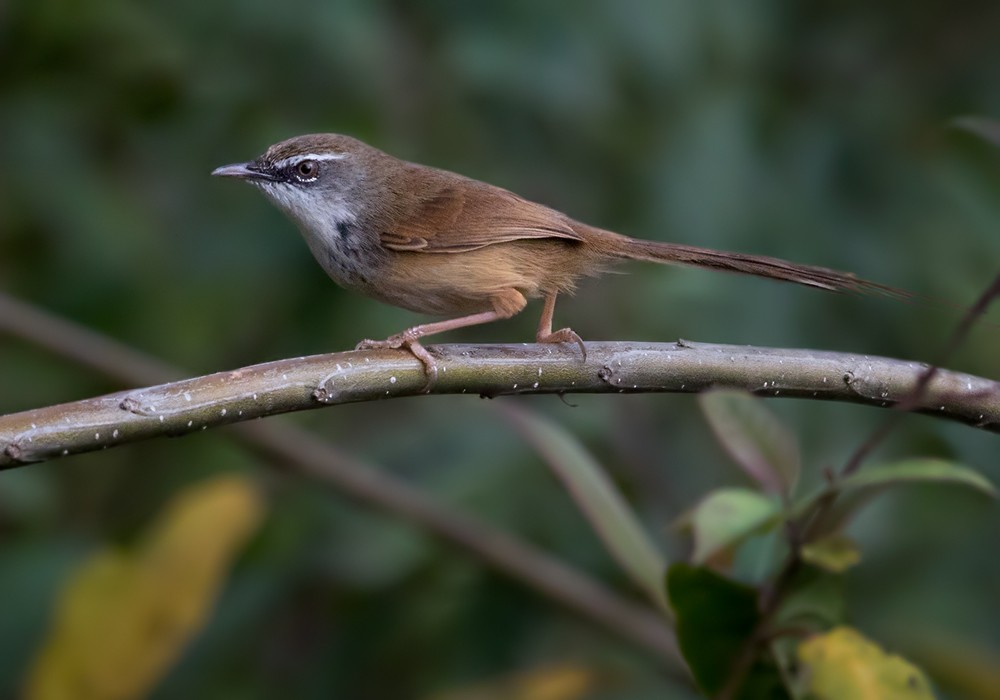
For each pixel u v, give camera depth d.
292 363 6.71
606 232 9.84
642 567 7.51
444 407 11.55
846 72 12.21
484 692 9.51
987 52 12.21
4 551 10.55
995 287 6.18
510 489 10.95
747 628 6.55
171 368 10.95
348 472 10.13
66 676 8.94
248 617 10.68
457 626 10.77
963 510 11.09
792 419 11.10
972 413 7.46
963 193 11.48
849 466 6.49
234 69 11.00
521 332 12.15
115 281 11.02
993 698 10.01
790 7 12.27
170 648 9.10
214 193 11.24
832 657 6.32
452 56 11.16
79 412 6.15
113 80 11.02
